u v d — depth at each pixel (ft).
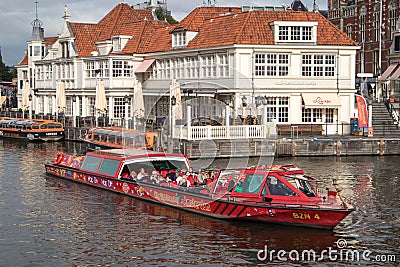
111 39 192.54
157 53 173.06
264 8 172.45
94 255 63.67
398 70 172.45
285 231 71.26
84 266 60.54
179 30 164.14
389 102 160.76
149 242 67.77
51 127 175.63
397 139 136.15
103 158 98.63
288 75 148.77
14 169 116.57
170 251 64.85
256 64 147.23
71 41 199.52
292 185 73.82
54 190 95.50
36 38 241.76
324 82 150.92
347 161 125.90
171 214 79.71
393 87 175.01
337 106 151.12
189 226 73.92
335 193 75.82
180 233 71.05
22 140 178.81
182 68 108.06
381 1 193.47
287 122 149.59
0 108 248.73
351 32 234.17
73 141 175.11
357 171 112.06
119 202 86.94
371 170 113.19
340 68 151.64
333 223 69.92
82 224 75.10
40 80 220.23
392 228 72.43
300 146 133.18
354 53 151.94
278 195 73.61
